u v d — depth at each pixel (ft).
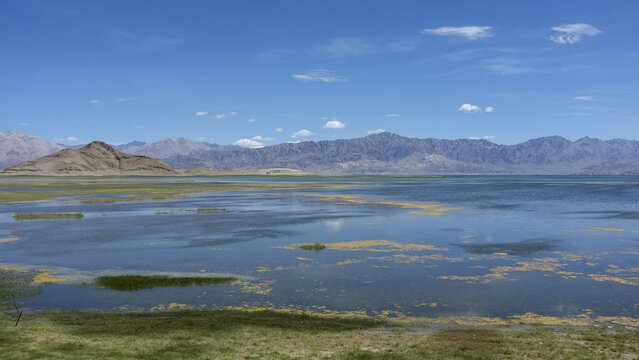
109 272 103.24
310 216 212.84
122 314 73.15
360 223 187.21
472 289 90.33
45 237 151.64
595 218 205.36
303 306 79.51
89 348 55.42
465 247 133.69
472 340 61.46
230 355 54.44
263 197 348.59
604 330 67.67
